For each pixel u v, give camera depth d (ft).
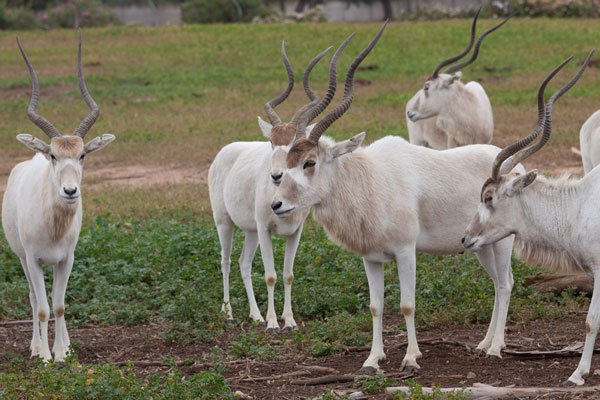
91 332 38.19
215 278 42.86
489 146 33.99
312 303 39.45
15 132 91.20
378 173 31.22
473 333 35.68
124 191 66.59
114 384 28.63
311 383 30.45
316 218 31.78
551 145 76.33
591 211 28.73
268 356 33.40
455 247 32.68
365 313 37.40
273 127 35.86
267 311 39.91
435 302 38.45
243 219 39.52
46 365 31.35
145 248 46.83
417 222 31.50
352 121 88.63
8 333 38.78
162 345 36.17
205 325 37.47
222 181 40.98
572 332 34.94
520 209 30.01
